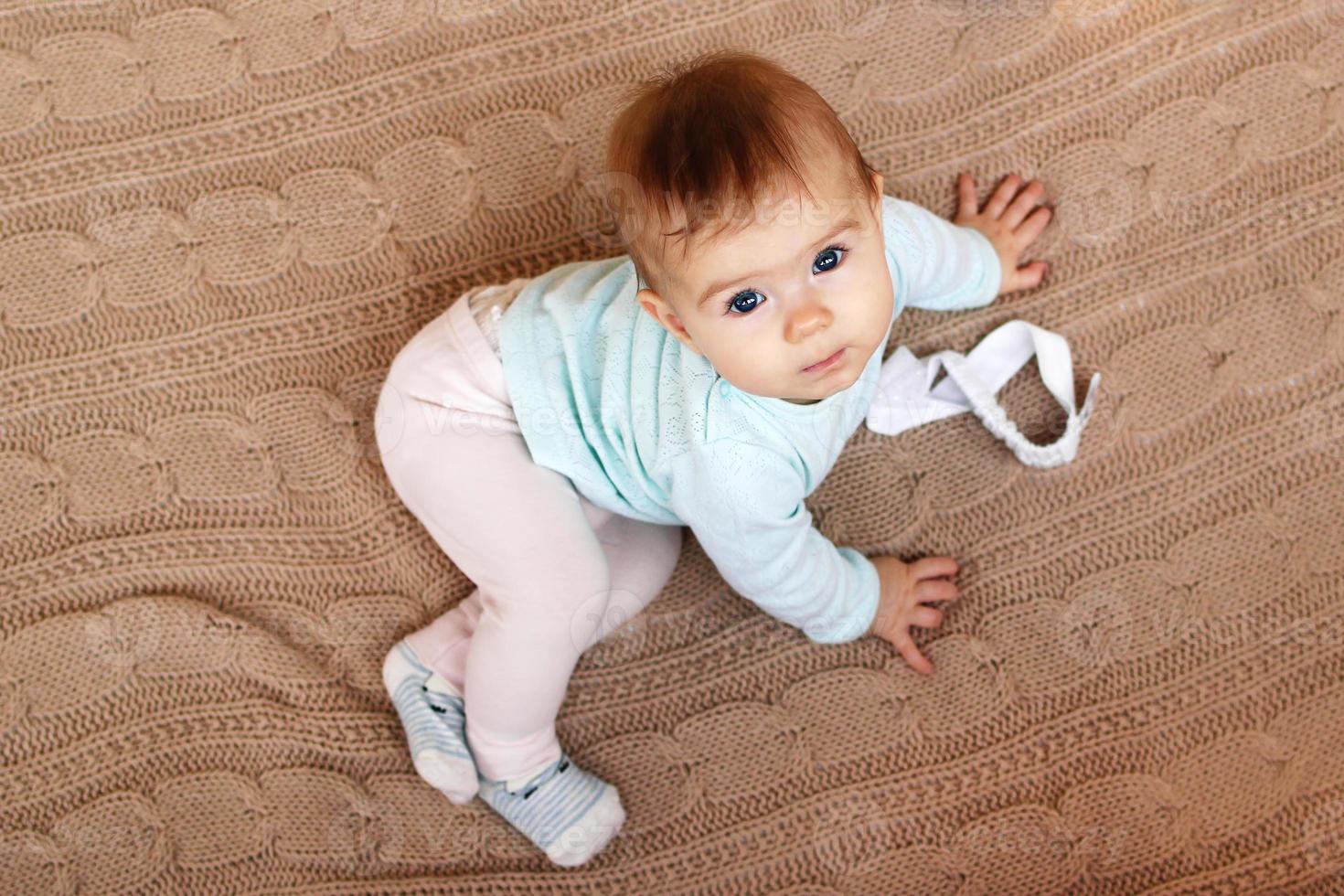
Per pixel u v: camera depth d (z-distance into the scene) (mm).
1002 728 1197
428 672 1208
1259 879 1132
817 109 854
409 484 1129
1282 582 1207
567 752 1234
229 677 1250
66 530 1281
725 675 1241
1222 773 1164
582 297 1092
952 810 1178
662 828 1201
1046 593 1232
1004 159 1318
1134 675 1199
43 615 1260
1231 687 1187
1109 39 1324
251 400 1312
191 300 1332
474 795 1194
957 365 1261
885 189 1316
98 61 1379
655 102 863
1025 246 1291
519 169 1342
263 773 1221
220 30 1380
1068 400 1231
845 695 1220
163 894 1189
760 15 1354
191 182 1354
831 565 1119
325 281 1334
